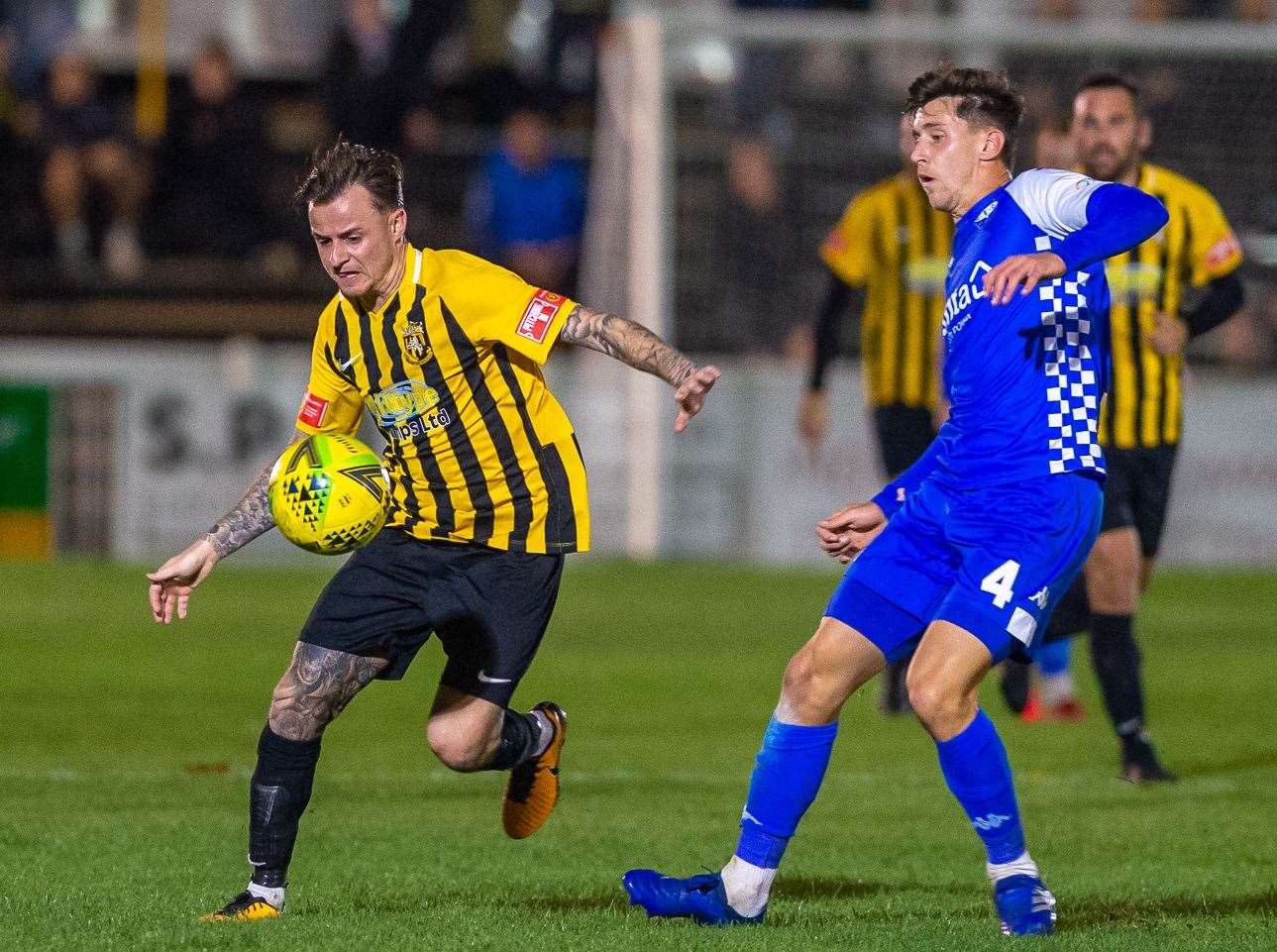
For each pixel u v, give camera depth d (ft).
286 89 247.09
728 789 83.30
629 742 97.25
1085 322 53.72
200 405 187.21
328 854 67.72
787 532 189.37
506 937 52.70
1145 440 90.27
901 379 106.42
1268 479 189.16
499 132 234.38
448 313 56.13
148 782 83.56
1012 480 53.11
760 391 188.96
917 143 55.31
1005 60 203.62
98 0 274.16
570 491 58.75
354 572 57.31
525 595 58.34
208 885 60.90
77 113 225.97
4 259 225.56
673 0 260.42
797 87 225.15
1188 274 91.71
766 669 125.70
